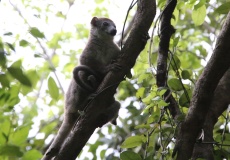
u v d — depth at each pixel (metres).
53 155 11.62
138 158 9.19
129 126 15.77
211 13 16.80
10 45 7.14
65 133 12.67
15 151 8.15
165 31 11.05
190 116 9.17
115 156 15.16
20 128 9.11
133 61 9.82
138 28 9.84
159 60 11.02
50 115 19.88
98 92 9.81
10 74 6.46
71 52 22.84
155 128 10.02
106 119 12.35
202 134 9.75
